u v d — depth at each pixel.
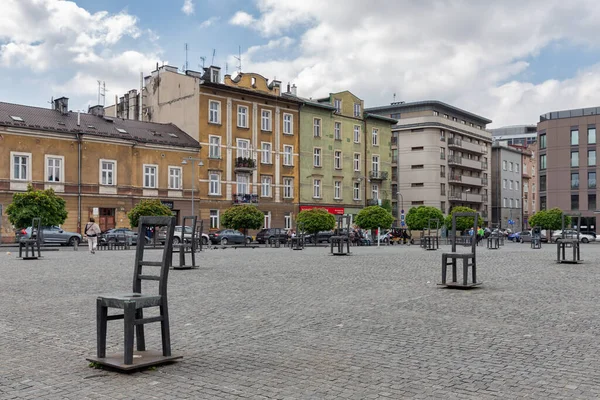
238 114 57.84
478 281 14.66
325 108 65.81
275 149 60.84
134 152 49.75
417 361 6.38
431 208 60.94
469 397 5.11
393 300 11.21
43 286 13.76
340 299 11.41
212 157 55.22
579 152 80.12
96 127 48.50
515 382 5.56
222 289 13.19
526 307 10.24
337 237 28.47
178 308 10.36
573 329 8.19
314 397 5.12
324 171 66.06
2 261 23.11
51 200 37.41
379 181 73.38
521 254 29.91
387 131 75.00
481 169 95.44
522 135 139.25
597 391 5.27
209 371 5.99
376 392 5.26
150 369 6.06
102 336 6.21
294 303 10.89
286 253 30.55
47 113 47.47
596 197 78.75
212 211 55.31
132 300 5.92
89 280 15.16
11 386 5.51
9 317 9.41
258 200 58.72
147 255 27.55
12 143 43.06
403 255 28.58
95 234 29.92
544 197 83.94
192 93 54.88
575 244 21.86
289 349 7.02
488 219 98.88
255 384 5.51
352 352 6.84
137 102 62.03
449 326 8.45
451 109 90.56
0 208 37.31
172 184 52.25
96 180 47.22
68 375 5.87
